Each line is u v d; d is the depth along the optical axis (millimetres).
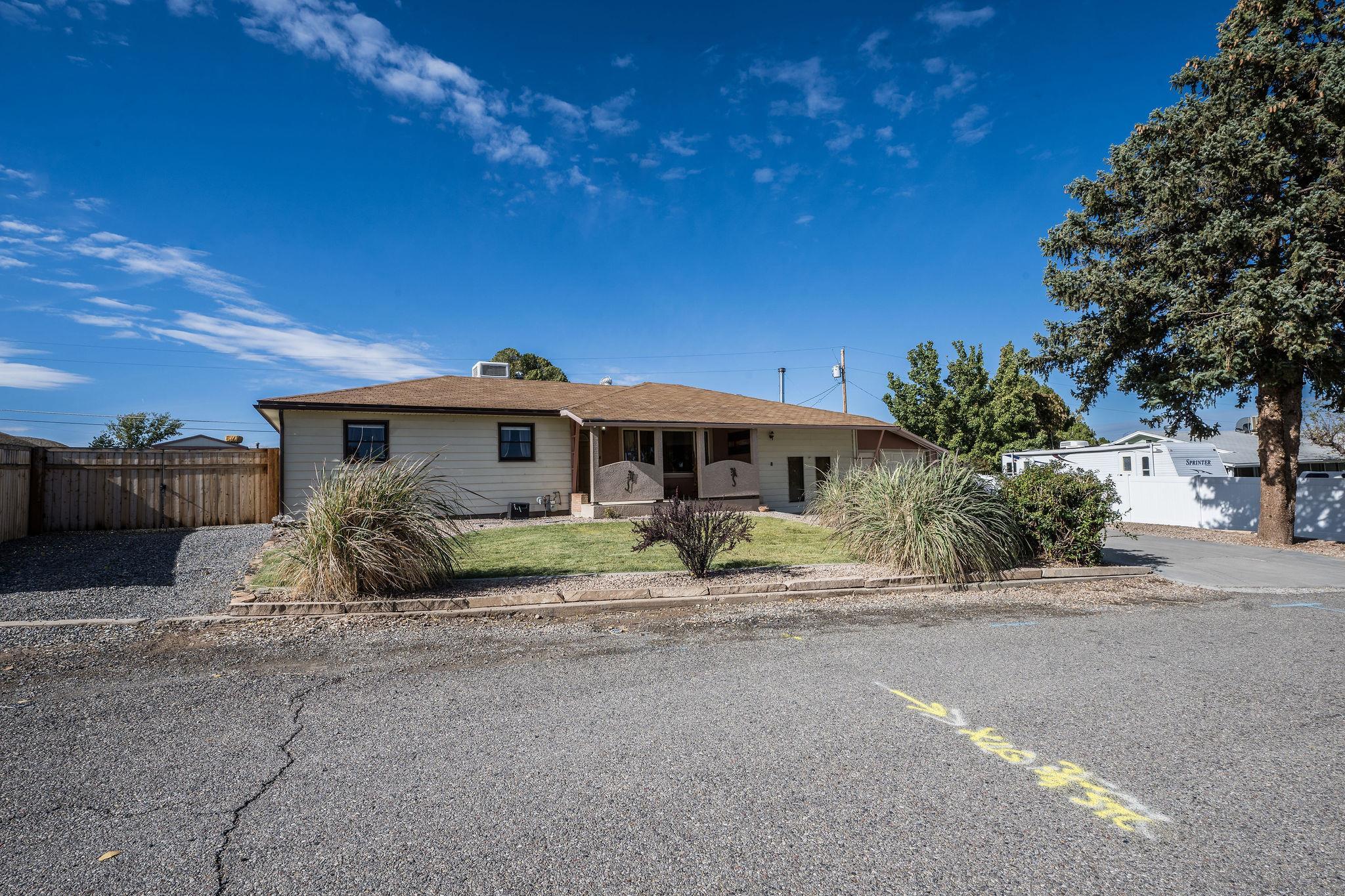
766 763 3389
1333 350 11484
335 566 7316
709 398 22344
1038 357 16078
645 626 6734
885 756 3473
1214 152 12273
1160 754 3520
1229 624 6902
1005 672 5074
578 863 2484
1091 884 2354
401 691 4594
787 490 21484
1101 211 14875
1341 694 4527
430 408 16219
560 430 18469
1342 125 11594
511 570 9414
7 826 2742
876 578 8781
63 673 4996
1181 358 14023
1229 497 17266
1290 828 2764
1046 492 10391
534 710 4199
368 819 2818
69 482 13352
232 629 6383
